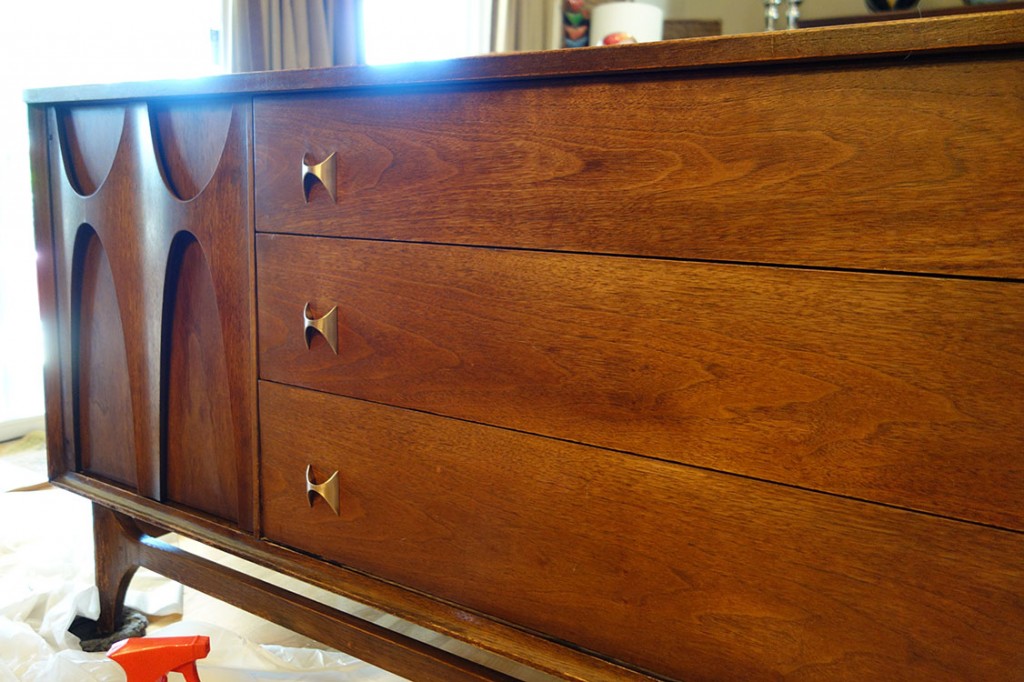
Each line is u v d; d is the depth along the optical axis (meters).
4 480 1.77
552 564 0.72
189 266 0.96
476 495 0.76
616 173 0.64
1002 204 0.51
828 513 0.59
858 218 0.55
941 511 0.55
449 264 0.74
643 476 0.66
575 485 0.70
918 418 0.55
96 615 1.22
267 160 0.85
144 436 1.04
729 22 2.50
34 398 2.14
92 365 1.11
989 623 0.54
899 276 0.55
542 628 0.74
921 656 0.57
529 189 0.68
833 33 0.53
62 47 1.98
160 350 1.00
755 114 0.58
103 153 1.02
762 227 0.59
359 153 0.78
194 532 0.99
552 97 0.66
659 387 0.65
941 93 0.52
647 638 0.68
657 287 0.64
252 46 2.05
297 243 0.84
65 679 0.93
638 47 0.60
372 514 0.84
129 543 1.13
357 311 0.81
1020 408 0.52
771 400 0.60
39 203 1.10
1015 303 0.51
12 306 2.07
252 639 1.20
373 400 0.81
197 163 0.92
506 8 2.84
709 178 0.60
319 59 2.18
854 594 0.59
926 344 0.54
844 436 0.58
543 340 0.70
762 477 0.61
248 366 0.91
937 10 1.85
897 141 0.53
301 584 1.41
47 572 1.29
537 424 0.71
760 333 0.60
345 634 0.91
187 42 2.14
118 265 1.02
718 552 0.64
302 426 0.88
